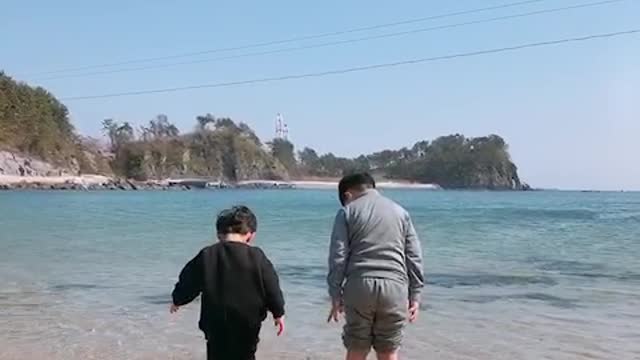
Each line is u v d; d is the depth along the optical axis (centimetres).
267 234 3077
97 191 13338
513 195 16612
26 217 4494
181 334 973
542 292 1412
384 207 581
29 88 15088
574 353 883
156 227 3512
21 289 1413
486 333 998
